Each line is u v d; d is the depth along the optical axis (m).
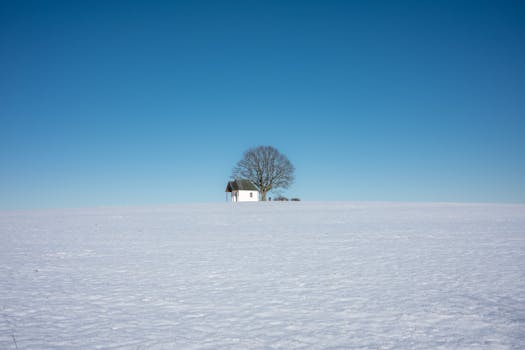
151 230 22.56
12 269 10.90
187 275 9.73
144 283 8.88
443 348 4.83
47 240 18.06
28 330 5.77
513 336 5.22
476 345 4.91
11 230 23.47
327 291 7.85
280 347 4.95
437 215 32.00
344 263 11.16
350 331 5.49
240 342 5.15
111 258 12.70
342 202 59.22
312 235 19.00
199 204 57.72
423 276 9.19
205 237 18.72
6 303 7.29
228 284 8.64
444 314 6.20
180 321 6.09
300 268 10.48
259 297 7.46
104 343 5.20
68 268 10.98
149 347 5.04
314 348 4.90
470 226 22.48
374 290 7.87
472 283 8.39
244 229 22.70
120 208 49.84
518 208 41.06
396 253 12.93
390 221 26.88
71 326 5.93
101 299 7.51
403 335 5.30
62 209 50.81
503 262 10.98
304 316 6.23
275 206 49.56
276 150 74.50
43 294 7.97
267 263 11.35
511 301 6.92
